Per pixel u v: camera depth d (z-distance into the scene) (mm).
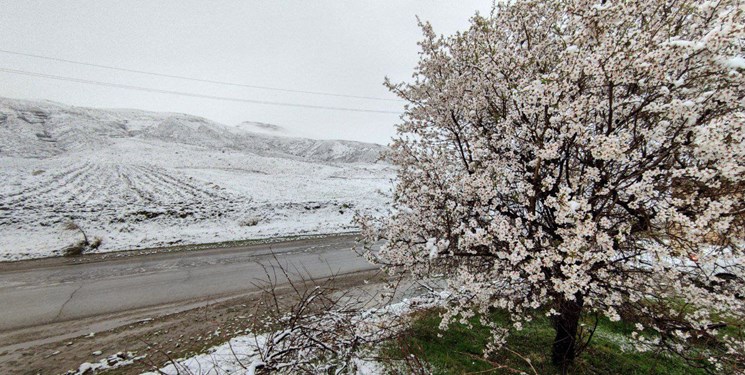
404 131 5762
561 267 3152
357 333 4672
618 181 3498
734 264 3125
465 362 4754
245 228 16250
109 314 6648
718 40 2559
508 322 5582
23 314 6512
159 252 11734
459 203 4625
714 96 2908
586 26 3266
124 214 15359
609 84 3281
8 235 12016
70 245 11438
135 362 4984
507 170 4027
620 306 3908
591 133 3951
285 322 4605
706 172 2715
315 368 4250
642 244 3688
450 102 4887
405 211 5207
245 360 4691
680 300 3844
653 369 4715
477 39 4562
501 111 4711
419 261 5020
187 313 6766
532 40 4617
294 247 13102
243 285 8484
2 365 4887
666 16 3354
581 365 4730
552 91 3164
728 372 3760
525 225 4004
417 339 5277
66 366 4895
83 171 25500
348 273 9805
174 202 19141
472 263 4750
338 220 19266
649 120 3693
